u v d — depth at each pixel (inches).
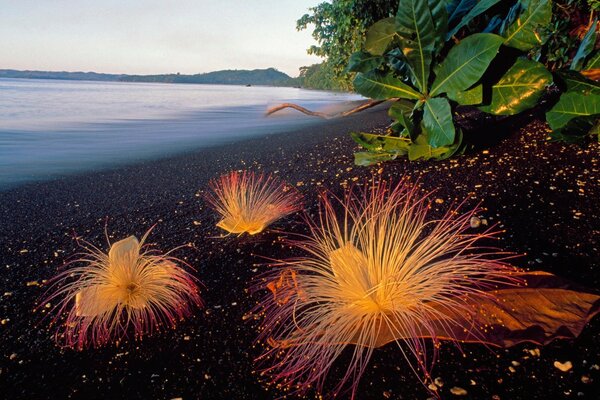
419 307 71.2
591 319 68.3
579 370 59.3
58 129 449.4
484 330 65.7
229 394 60.8
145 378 64.8
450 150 159.5
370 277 72.9
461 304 70.8
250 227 114.2
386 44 169.0
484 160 155.9
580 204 111.0
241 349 70.3
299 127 420.8
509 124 193.5
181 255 107.1
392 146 172.6
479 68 130.4
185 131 427.5
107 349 72.4
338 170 179.3
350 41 381.7
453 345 66.7
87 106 861.2
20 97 1162.6
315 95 1718.8
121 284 81.8
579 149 152.1
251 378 63.7
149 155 287.7
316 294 76.6
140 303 80.8
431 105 146.7
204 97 1433.3
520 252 90.4
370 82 158.4
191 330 76.1
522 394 56.6
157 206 155.9
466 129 193.5
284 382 62.5
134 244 87.0
